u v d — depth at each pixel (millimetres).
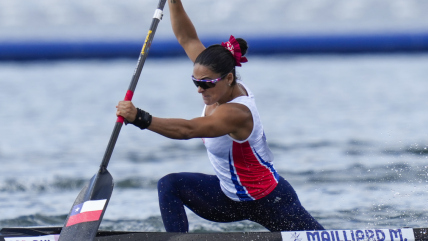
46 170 26953
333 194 21531
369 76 77625
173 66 100812
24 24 98188
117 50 100312
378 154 29141
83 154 30938
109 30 101250
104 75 85250
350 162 27312
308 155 29234
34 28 97875
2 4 99312
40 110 50250
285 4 108375
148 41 13305
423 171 25078
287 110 47875
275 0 108875
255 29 104500
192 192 13008
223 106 11586
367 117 42812
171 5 13750
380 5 106000
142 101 54938
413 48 101750
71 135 37469
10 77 82125
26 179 25188
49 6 101625
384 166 26250
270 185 12758
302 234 12570
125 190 23094
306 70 89062
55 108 51531
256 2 109438
